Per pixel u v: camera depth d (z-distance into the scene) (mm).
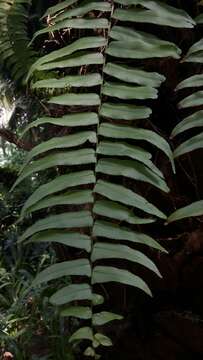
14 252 1827
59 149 742
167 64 745
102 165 554
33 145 902
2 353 1176
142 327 819
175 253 769
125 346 833
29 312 1384
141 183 772
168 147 551
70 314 521
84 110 768
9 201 1814
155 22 591
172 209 781
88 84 585
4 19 751
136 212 771
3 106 1146
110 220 738
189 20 595
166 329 803
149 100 774
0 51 792
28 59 799
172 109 773
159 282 792
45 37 899
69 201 544
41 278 528
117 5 666
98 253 529
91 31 788
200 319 774
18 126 1236
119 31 596
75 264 529
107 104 577
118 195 541
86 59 593
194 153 752
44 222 541
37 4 917
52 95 815
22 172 564
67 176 552
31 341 1187
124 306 827
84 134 565
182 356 800
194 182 762
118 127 562
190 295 788
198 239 741
